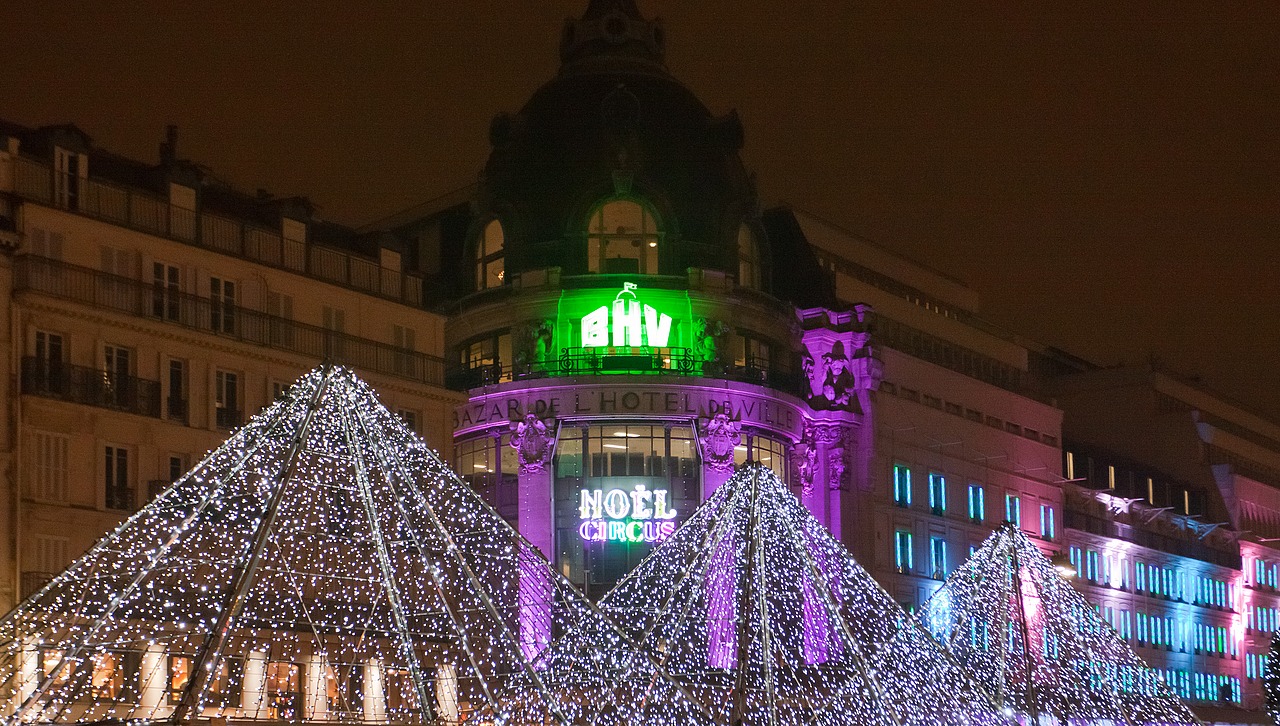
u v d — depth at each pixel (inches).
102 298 2471.7
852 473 3710.6
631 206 3486.7
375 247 2984.7
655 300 3425.2
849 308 3762.3
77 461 2402.8
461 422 3432.6
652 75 3649.1
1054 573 2325.3
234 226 2711.6
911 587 3890.3
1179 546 5260.8
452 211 3745.1
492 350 3501.5
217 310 2640.3
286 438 1927.9
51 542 2348.7
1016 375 4640.8
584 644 1927.9
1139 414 5654.5
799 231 3870.6
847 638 1926.7
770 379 3545.8
